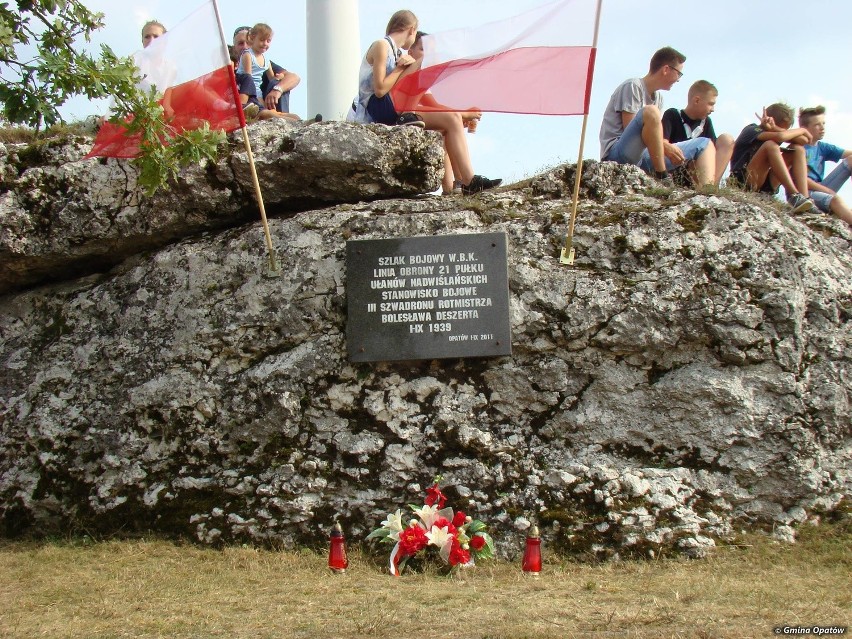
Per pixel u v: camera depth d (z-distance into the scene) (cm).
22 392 738
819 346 691
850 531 655
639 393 678
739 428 669
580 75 692
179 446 699
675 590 574
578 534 646
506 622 527
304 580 612
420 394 684
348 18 969
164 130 659
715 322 679
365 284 696
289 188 746
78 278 777
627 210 713
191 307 721
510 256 700
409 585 600
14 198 753
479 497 661
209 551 661
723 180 775
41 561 650
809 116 898
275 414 688
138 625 536
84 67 621
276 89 866
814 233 744
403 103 709
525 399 682
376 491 669
